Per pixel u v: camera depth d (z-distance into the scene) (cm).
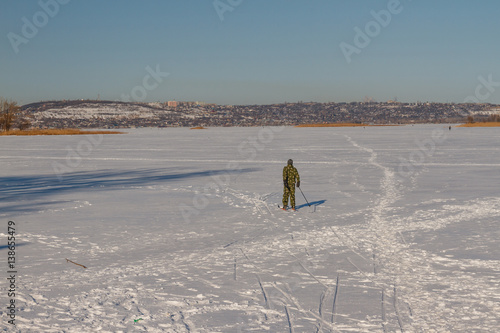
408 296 628
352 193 1664
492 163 2806
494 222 1124
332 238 984
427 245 909
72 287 675
